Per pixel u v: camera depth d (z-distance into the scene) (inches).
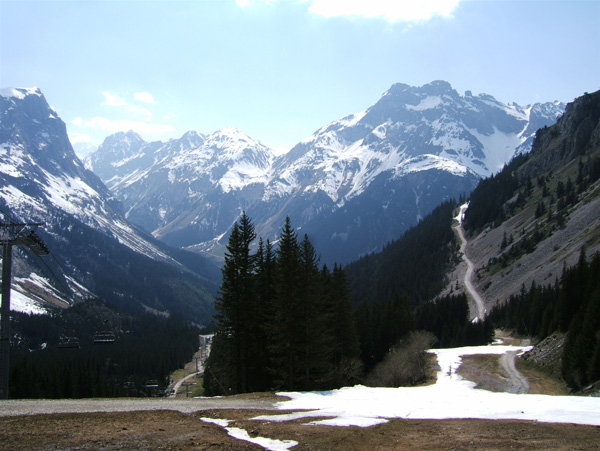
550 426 953.5
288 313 1984.5
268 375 2229.3
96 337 3563.0
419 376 2805.1
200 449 775.1
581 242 5595.5
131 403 1233.4
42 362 6181.1
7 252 1621.6
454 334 4741.6
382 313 3954.2
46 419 962.7
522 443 815.7
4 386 1536.7
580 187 7362.2
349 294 2864.2
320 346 2058.3
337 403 1327.5
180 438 845.8
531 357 2837.1
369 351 3809.1
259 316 2171.5
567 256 5556.1
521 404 1262.3
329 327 2721.5
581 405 1214.9
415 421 1043.3
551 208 7564.0
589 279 2974.9
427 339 3422.7
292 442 842.8
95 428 894.4
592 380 1881.2
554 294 4446.4
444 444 829.8
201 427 943.7
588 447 781.3
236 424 986.1
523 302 4884.4
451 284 7716.5
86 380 4279.0
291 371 2003.0
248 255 2161.7
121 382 5841.5
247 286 2134.6
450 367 2864.2
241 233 2161.7
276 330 1980.8
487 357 3129.9
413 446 823.1
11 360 6186.0
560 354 2511.1
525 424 979.9
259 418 1055.6
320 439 867.4
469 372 2701.8
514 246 7219.5
